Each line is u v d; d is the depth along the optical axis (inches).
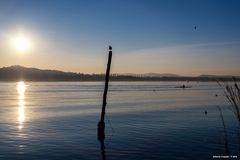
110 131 1422.2
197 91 6451.8
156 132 1357.0
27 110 2539.4
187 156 918.4
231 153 928.9
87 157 942.4
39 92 6092.5
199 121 1715.1
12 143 1151.0
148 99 3900.1
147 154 959.0
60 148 1065.5
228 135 1227.2
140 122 1713.8
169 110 2453.2
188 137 1211.9
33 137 1280.8
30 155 967.0
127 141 1170.0
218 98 4055.1
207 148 1007.6
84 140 1213.1
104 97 1304.1
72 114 2217.0
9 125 1652.3
